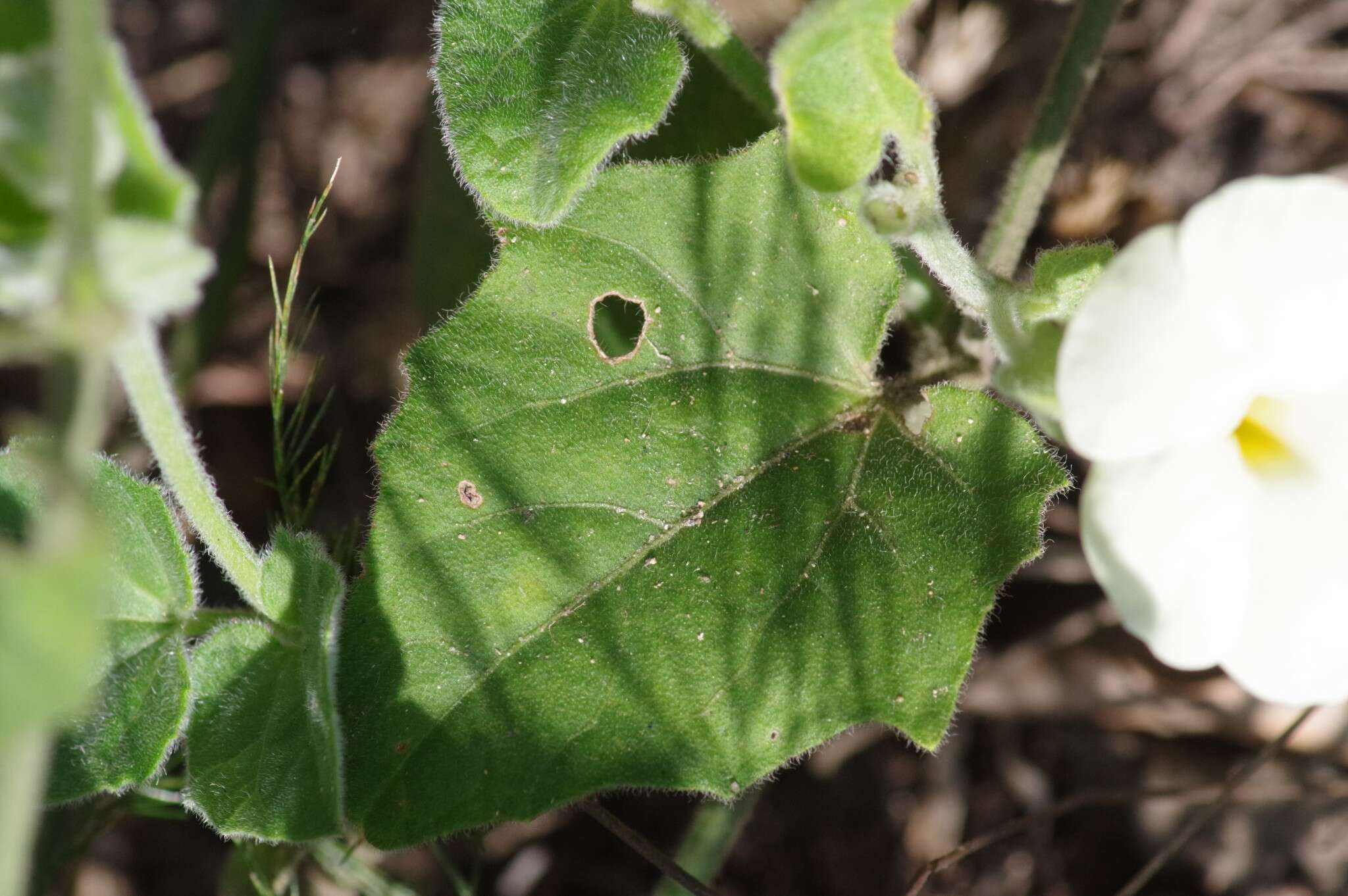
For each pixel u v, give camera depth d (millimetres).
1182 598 514
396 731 540
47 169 493
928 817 641
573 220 555
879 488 553
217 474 668
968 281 545
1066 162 649
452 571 545
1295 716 638
